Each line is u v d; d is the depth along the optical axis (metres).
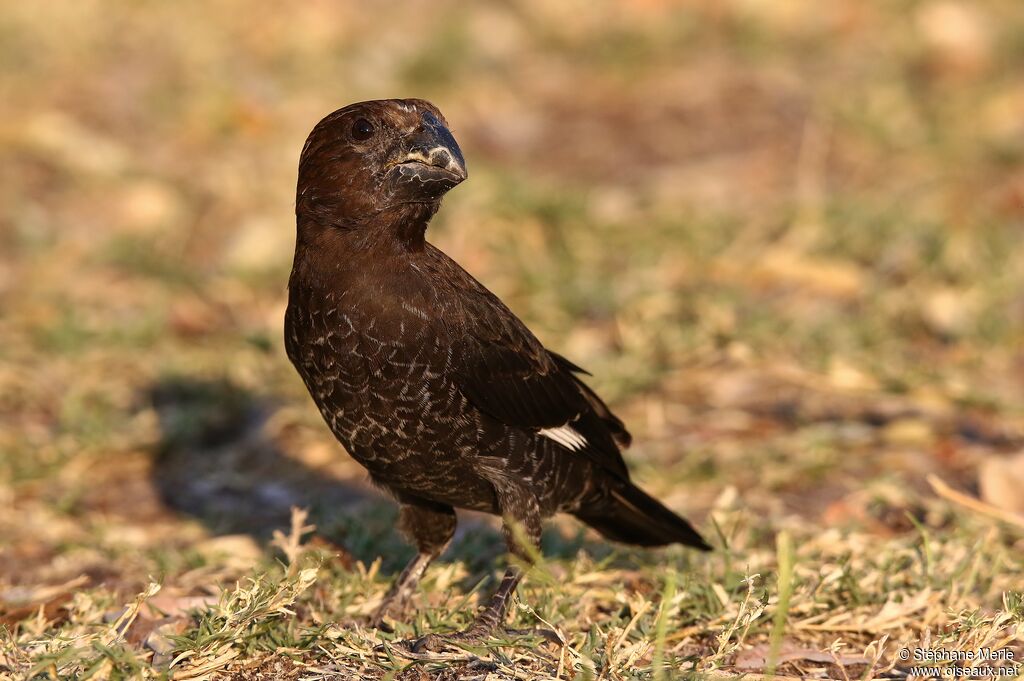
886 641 7.74
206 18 22.47
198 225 16.33
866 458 10.73
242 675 7.26
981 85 19.05
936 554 8.61
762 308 13.48
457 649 7.47
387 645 7.30
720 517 9.63
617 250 15.04
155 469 11.34
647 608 7.73
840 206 15.33
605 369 12.39
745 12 22.02
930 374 12.05
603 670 7.00
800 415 11.59
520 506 7.97
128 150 18.09
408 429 7.69
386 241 7.54
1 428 11.90
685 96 19.61
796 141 17.91
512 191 15.64
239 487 10.88
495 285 14.16
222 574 8.88
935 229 14.57
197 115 18.78
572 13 22.80
